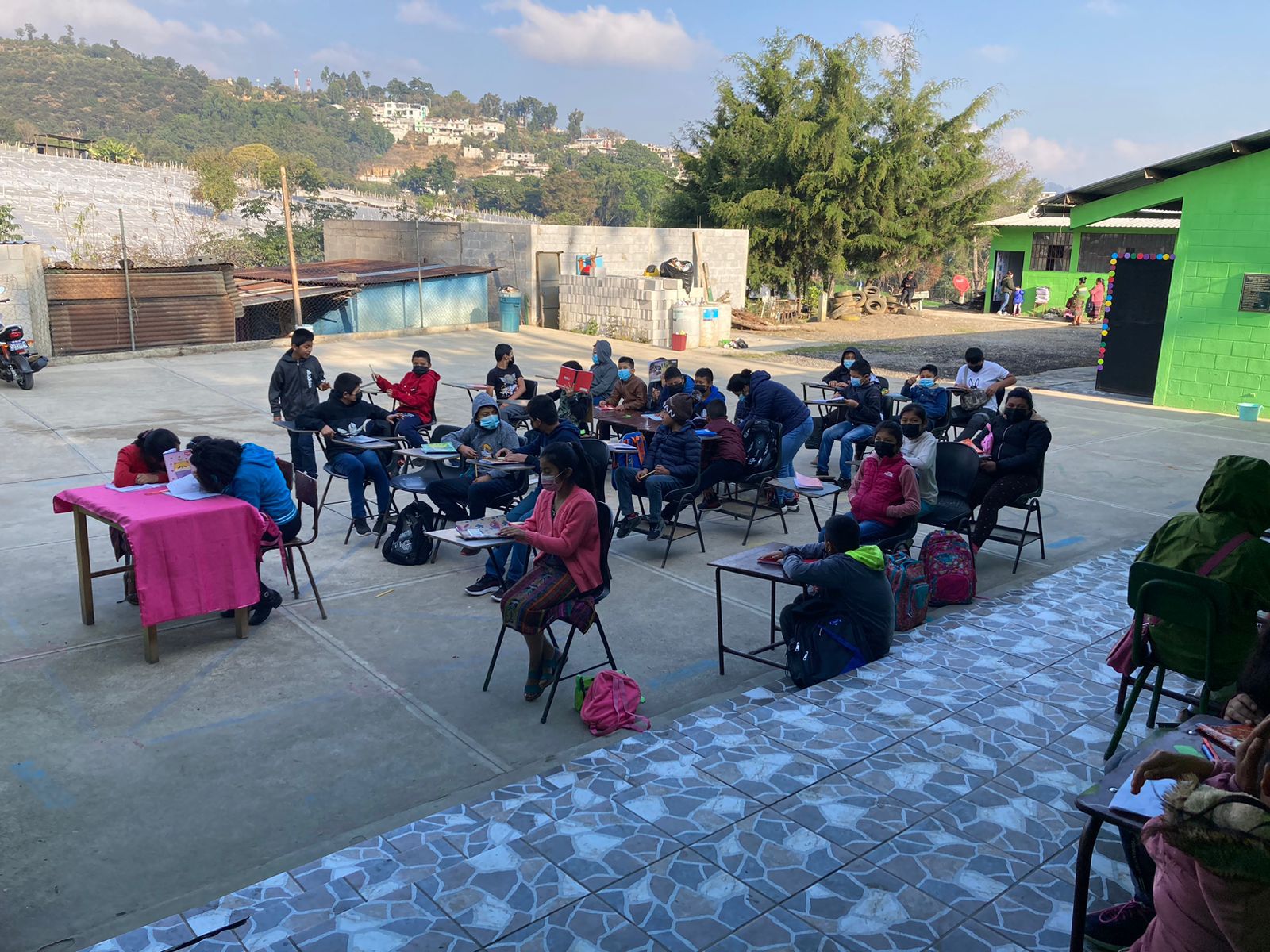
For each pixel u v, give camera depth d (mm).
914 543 8672
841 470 11023
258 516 6070
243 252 41812
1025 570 7875
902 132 31078
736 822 3984
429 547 7836
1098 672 5566
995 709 5051
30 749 4789
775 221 31016
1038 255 36406
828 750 4609
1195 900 2102
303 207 60344
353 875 3625
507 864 3691
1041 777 4355
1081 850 2826
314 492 6660
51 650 5961
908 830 3918
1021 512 9742
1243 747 2180
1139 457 12484
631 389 10359
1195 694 5160
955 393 11242
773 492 9141
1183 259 16328
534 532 5379
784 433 9297
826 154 30000
